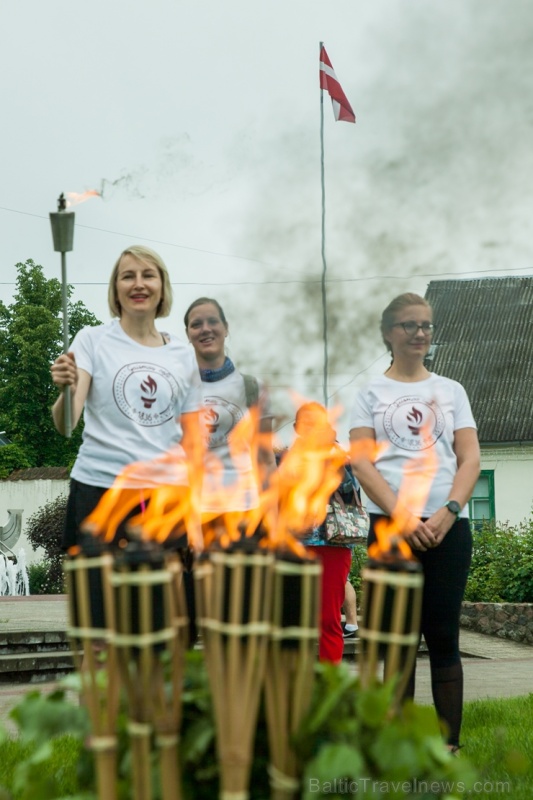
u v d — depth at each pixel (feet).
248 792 7.50
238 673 6.66
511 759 9.07
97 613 7.27
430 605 14.37
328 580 18.30
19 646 30.12
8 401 145.59
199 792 7.59
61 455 147.54
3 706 20.93
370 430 15.12
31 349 144.56
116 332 14.17
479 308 103.50
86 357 13.85
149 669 6.56
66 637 30.96
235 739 6.68
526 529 53.93
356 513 18.34
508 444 90.48
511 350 98.12
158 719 6.91
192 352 14.60
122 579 6.57
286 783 7.12
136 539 6.72
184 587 14.28
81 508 13.55
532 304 103.09
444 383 15.39
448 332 101.24
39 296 148.97
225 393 16.11
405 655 7.90
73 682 8.06
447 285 106.93
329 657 18.39
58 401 13.37
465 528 14.52
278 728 7.09
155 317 14.48
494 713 19.11
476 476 14.84
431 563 14.39
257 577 6.67
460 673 14.38
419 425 14.93
